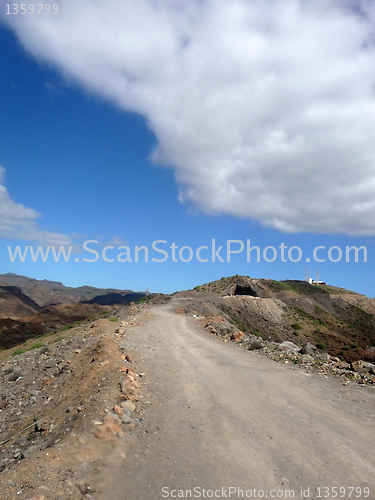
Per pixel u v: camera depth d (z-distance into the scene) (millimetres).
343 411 7582
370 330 82500
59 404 9250
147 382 10078
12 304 141625
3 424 9500
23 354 20141
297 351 14523
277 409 7812
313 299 97625
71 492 4527
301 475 5070
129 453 5742
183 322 27406
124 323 23109
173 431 6684
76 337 20266
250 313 67625
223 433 6578
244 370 11523
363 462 5410
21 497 4270
